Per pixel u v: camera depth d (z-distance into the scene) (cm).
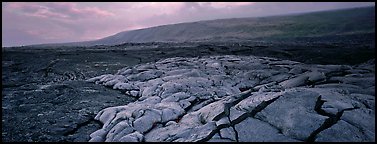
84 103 921
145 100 920
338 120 609
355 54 2020
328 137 561
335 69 1276
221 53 2217
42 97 980
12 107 872
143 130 666
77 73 1448
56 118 783
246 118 643
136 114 727
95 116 796
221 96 973
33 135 674
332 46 2567
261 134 584
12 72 1451
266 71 1290
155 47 2669
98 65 1627
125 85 1130
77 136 674
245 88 1125
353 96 752
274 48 2414
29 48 2478
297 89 784
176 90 1000
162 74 1290
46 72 1467
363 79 991
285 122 611
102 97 1001
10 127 716
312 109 647
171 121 709
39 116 796
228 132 596
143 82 1158
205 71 1330
